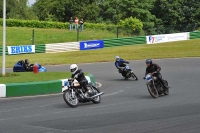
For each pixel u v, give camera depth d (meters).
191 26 72.38
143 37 65.25
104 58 52.34
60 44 59.56
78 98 20.39
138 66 43.41
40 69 36.84
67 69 42.72
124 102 21.50
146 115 17.41
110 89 27.64
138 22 83.44
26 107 20.03
